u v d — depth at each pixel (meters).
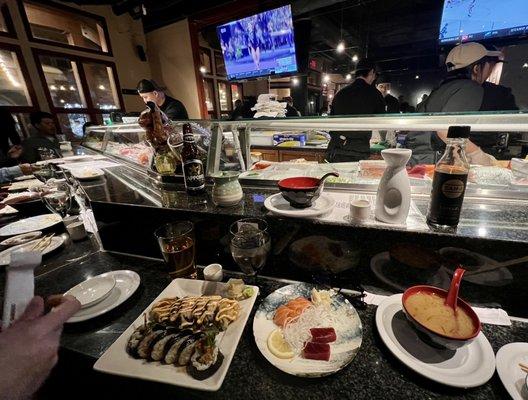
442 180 0.76
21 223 1.58
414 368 0.63
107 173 1.78
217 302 0.84
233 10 4.92
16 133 3.98
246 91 7.93
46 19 5.07
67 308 0.61
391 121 1.04
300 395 0.61
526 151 1.10
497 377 0.62
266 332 0.76
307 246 0.96
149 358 0.70
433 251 0.81
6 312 0.60
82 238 1.42
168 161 1.40
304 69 4.04
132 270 1.14
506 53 3.21
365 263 0.91
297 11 4.30
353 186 1.14
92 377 0.89
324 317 0.77
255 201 1.12
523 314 0.79
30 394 0.49
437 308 0.70
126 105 6.45
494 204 0.95
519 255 0.72
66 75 5.38
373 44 5.55
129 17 6.25
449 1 3.16
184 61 6.41
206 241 1.12
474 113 0.91
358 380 0.63
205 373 0.66
